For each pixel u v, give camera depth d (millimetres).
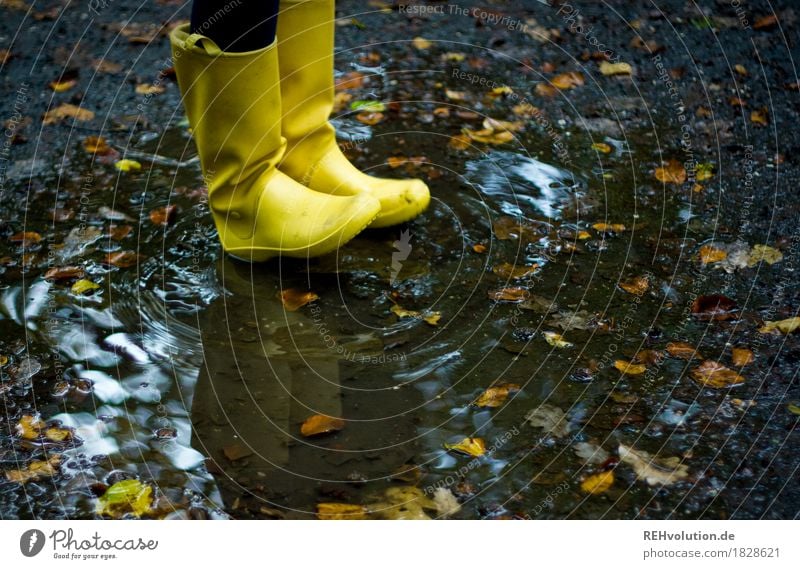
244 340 1838
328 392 1717
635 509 1495
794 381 1750
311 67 2014
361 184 2125
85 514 1469
